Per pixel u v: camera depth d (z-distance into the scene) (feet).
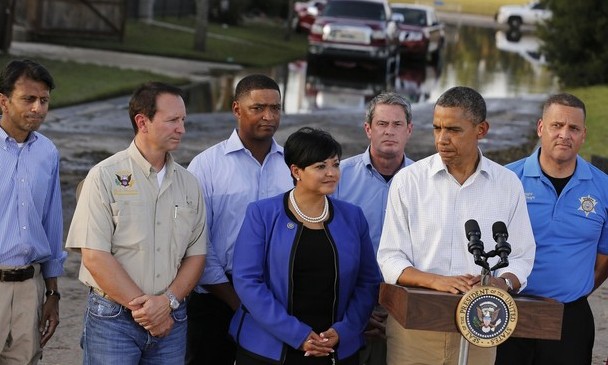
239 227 38.32
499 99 146.72
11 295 34.94
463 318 28.76
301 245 33.24
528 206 37.17
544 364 36.96
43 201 35.58
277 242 33.27
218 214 38.40
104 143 96.73
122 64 157.58
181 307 34.37
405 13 221.66
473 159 33.35
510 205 33.58
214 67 171.53
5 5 146.51
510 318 28.81
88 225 32.78
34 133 35.70
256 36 241.76
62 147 93.30
